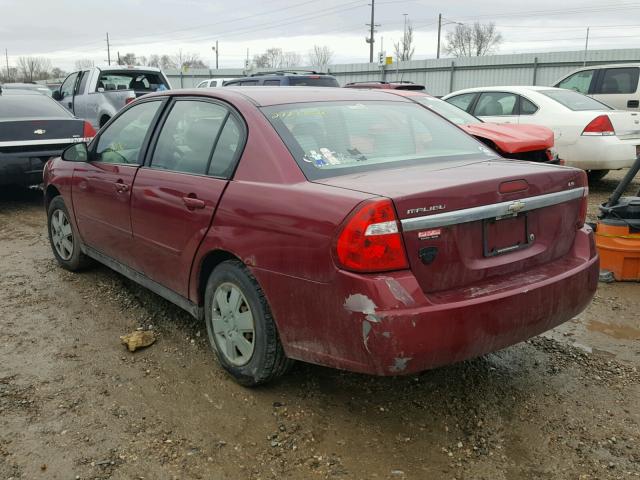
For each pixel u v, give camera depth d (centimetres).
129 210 396
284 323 284
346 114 346
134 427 292
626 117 849
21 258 569
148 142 397
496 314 263
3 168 750
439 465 265
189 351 372
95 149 461
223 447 277
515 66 2800
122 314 430
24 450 272
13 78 7944
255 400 315
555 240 309
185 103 380
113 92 1198
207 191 324
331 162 303
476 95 984
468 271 269
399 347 244
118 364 355
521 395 321
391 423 296
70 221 494
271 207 283
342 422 296
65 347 377
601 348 380
